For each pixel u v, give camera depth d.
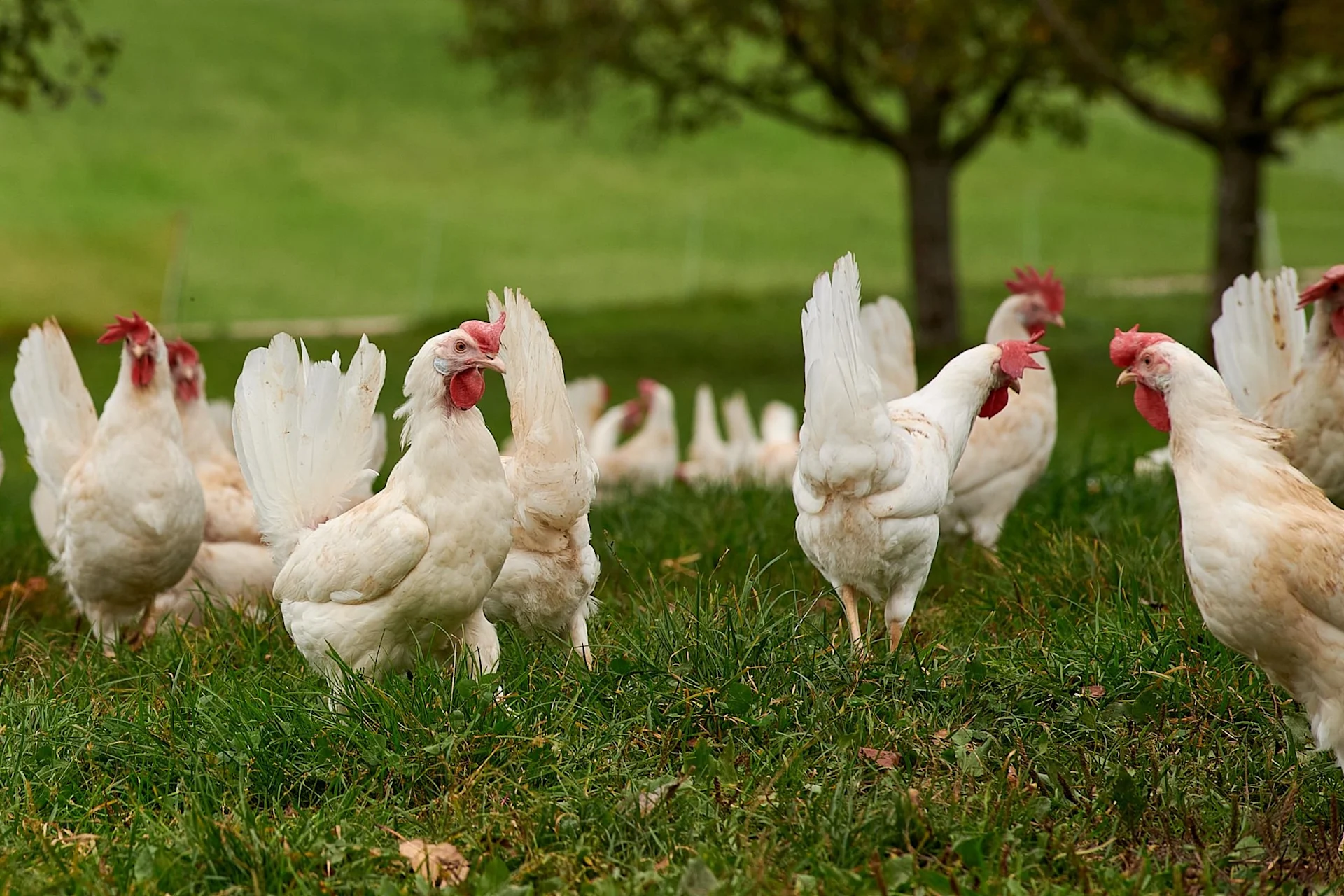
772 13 22.86
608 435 17.81
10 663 7.69
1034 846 5.41
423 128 54.69
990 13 20.83
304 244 42.53
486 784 5.77
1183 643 6.75
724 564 9.46
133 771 6.08
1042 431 9.65
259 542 9.48
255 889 5.07
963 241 43.44
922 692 6.44
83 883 5.16
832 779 5.80
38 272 31.66
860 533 7.21
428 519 6.32
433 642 6.73
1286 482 5.53
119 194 44.50
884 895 4.91
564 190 49.97
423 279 39.72
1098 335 28.64
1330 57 19.50
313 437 7.07
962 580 8.92
